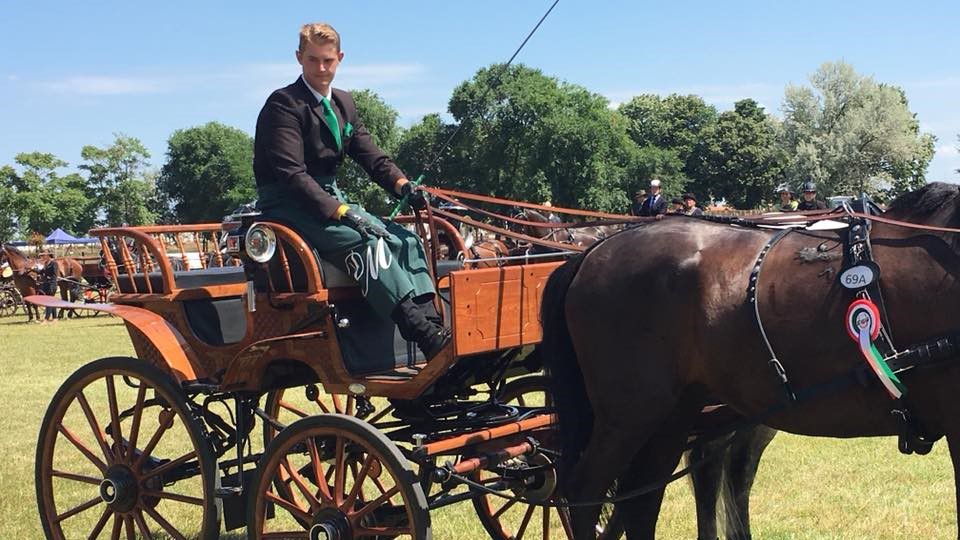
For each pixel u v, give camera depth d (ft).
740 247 11.67
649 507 12.84
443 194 14.34
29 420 29.09
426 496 12.75
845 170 212.84
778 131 241.55
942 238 10.53
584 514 12.41
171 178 228.22
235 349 14.29
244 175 213.87
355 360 13.65
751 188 256.73
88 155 231.09
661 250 11.94
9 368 42.57
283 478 14.56
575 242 29.12
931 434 10.75
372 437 12.26
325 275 13.64
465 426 14.57
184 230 15.84
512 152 167.43
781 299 11.07
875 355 10.26
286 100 13.99
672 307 11.71
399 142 190.60
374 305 13.33
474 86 166.20
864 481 19.95
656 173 173.78
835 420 10.98
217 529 13.93
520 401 17.01
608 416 12.22
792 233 11.59
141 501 14.83
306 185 13.52
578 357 12.62
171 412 14.58
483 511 16.29
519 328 13.44
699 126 278.67
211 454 14.03
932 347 10.14
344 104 14.75
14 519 18.34
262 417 14.60
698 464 13.03
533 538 16.92
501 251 24.56
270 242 13.34
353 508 12.85
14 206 222.07
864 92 220.84
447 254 19.36
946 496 18.76
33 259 87.92
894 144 208.54
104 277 86.22
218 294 15.11
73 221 228.63
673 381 11.86
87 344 53.78
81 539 17.16
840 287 10.70
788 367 11.01
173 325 14.96
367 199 161.58
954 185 10.85
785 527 16.87
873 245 10.87
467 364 14.26
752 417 11.62
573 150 164.25
